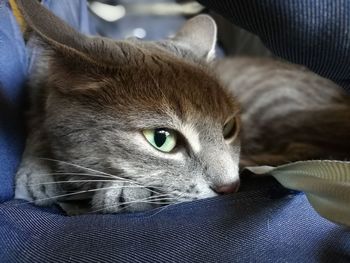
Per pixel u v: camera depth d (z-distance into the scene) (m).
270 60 0.29
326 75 0.13
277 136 0.22
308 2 0.11
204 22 0.21
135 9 0.37
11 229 0.12
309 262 0.10
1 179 0.14
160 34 0.37
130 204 0.15
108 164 0.15
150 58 0.16
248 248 0.10
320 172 0.10
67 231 0.11
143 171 0.15
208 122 0.15
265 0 0.11
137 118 0.15
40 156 0.16
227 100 0.17
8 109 0.16
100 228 0.11
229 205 0.12
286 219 0.11
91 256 0.10
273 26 0.11
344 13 0.11
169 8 0.38
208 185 0.15
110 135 0.15
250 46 0.36
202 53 0.19
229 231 0.11
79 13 0.25
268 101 0.24
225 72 0.27
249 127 0.23
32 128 0.17
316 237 0.11
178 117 0.15
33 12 0.14
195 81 0.16
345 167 0.10
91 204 0.15
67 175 0.16
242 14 0.11
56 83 0.15
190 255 0.10
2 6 0.17
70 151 0.15
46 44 0.14
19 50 0.17
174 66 0.16
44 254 0.11
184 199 0.15
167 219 0.12
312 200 0.11
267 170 0.14
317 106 0.23
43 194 0.15
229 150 0.16
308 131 0.22
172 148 0.15
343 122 0.21
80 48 0.14
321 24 0.11
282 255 0.10
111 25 0.36
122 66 0.15
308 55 0.12
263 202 0.12
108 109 0.15
